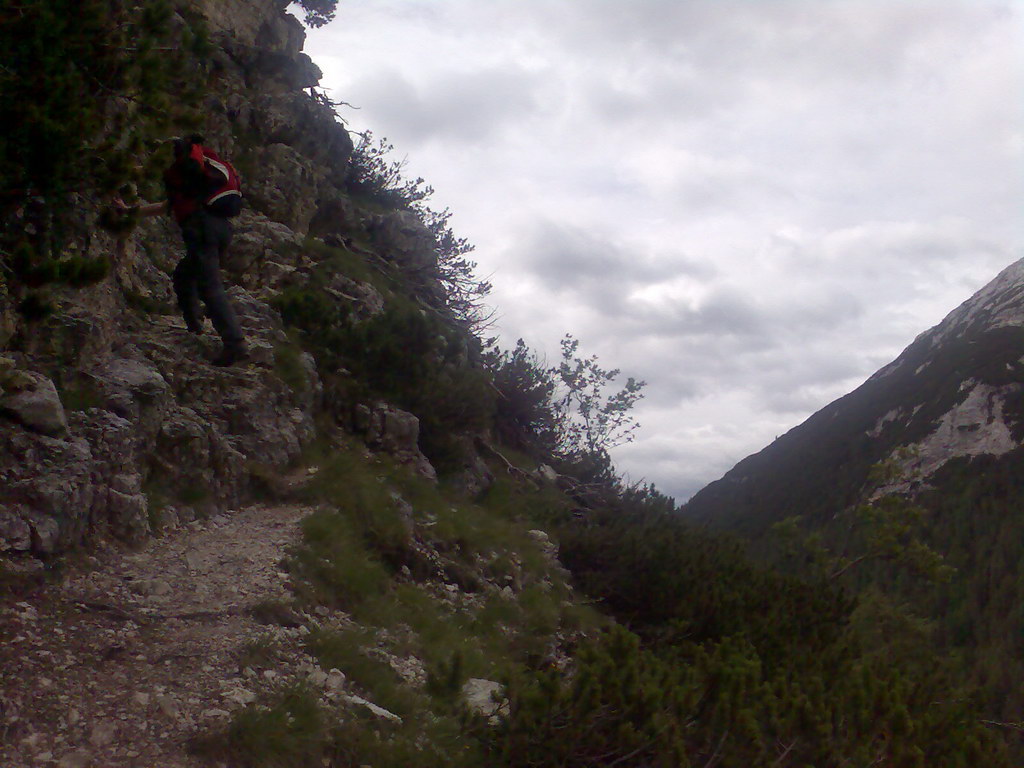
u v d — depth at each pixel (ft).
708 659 19.17
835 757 17.84
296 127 55.77
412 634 22.59
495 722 17.46
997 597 151.23
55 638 15.87
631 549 35.27
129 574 19.83
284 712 15.02
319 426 34.32
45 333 23.29
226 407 29.40
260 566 21.97
